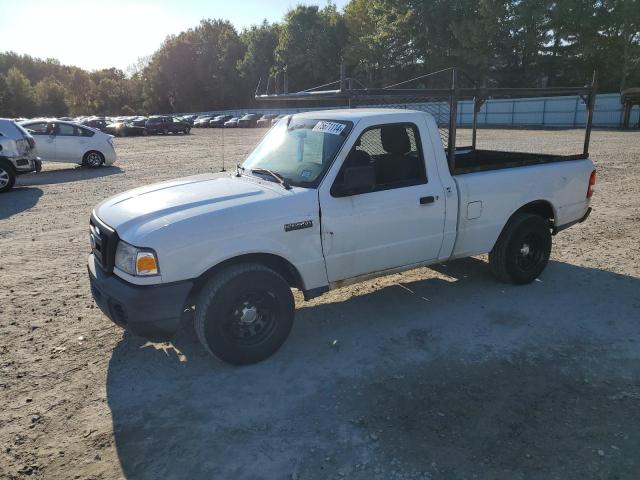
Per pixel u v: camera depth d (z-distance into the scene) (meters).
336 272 4.22
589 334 4.33
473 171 4.93
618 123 38.19
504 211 5.07
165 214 3.72
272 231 3.81
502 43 48.91
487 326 4.51
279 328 4.00
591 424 3.15
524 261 5.40
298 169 4.29
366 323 4.64
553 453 2.90
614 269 5.93
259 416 3.31
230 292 3.70
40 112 100.06
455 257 4.91
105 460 2.93
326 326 4.60
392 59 55.47
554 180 5.42
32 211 9.94
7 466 2.90
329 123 4.38
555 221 5.57
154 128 41.66
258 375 3.81
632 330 4.39
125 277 3.60
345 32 65.75
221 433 3.15
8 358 4.11
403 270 4.65
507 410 3.31
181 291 3.54
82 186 12.99
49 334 4.53
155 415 3.34
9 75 96.06
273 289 3.89
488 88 4.92
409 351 4.11
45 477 2.81
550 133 31.09
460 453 2.92
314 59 66.38
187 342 4.35
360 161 4.22
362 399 3.47
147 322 3.50
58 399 3.54
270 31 76.38
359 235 4.21
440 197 4.58
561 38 48.97
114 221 3.81
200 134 41.59
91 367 3.96
